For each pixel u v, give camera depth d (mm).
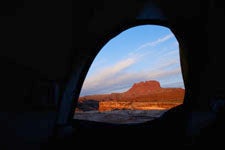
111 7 5246
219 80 5457
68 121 5469
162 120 5430
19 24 4641
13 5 4461
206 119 4824
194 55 5688
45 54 5043
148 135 4750
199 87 5605
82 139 4633
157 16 5578
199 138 4129
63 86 5348
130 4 5285
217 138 3932
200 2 5156
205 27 5453
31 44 4863
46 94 4996
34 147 4105
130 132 4996
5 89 4566
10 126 4211
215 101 5211
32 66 4930
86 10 5137
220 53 5430
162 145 4262
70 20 5109
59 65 5273
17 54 4715
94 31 5496
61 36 5137
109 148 4328
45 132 4547
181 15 5465
